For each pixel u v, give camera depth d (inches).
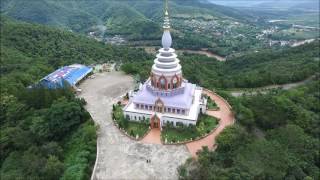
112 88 7145.7
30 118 5723.4
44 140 5290.4
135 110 5674.2
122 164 4520.2
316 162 5339.6
